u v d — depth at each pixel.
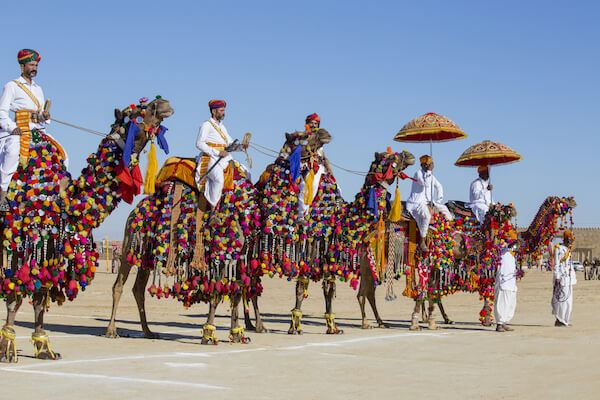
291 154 10.90
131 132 8.50
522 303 21.98
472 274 14.26
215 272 10.27
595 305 19.83
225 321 15.17
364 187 12.34
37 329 8.45
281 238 10.97
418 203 13.19
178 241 10.23
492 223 13.74
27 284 8.02
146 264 10.89
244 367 8.09
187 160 10.55
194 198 10.30
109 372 7.54
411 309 20.05
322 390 6.76
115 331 11.33
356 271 12.40
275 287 28.73
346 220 12.23
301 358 8.93
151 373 7.53
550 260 14.62
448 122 14.09
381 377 7.55
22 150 8.05
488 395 6.61
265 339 11.32
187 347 10.07
